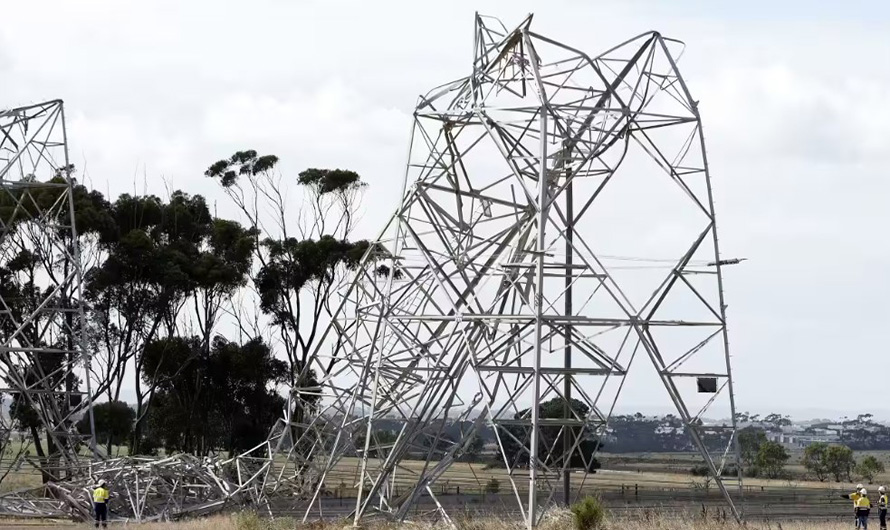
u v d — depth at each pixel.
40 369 65.25
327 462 55.31
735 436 41.53
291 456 57.91
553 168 44.47
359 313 51.72
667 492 75.06
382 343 45.28
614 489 76.56
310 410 62.41
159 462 58.25
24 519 54.28
